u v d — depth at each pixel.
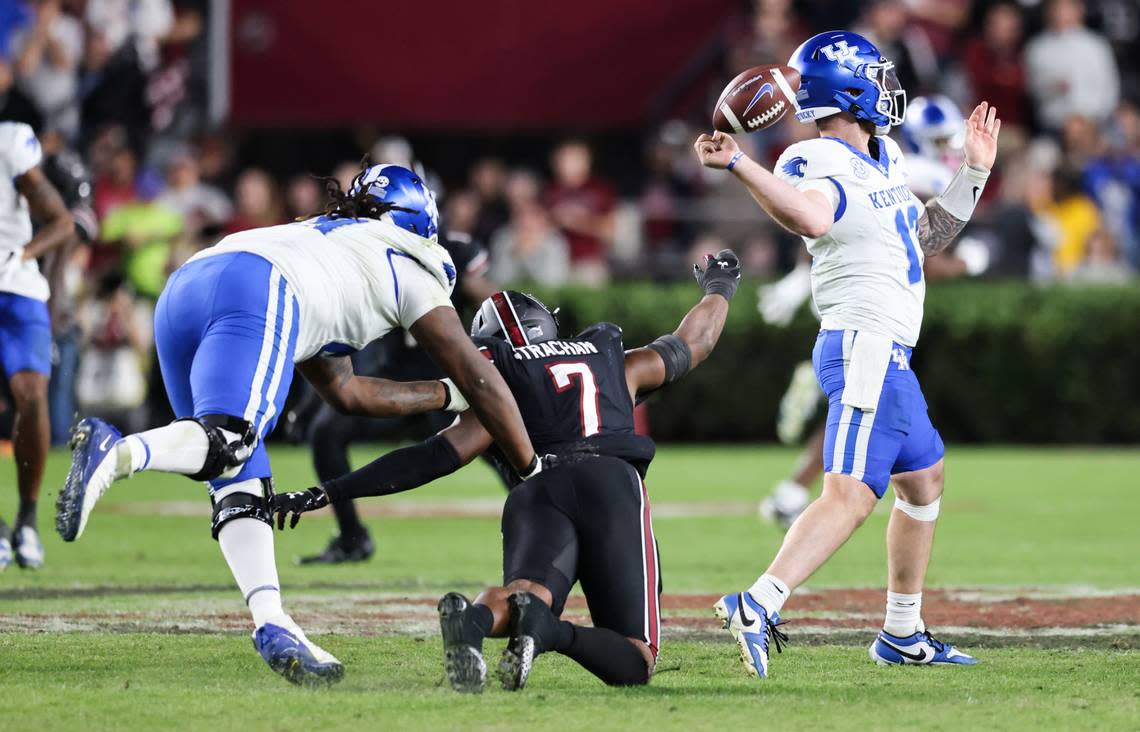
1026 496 44.84
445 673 18.23
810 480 36.56
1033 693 17.70
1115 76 70.62
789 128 63.03
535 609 16.36
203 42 72.12
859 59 19.61
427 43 71.31
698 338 19.62
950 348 60.59
